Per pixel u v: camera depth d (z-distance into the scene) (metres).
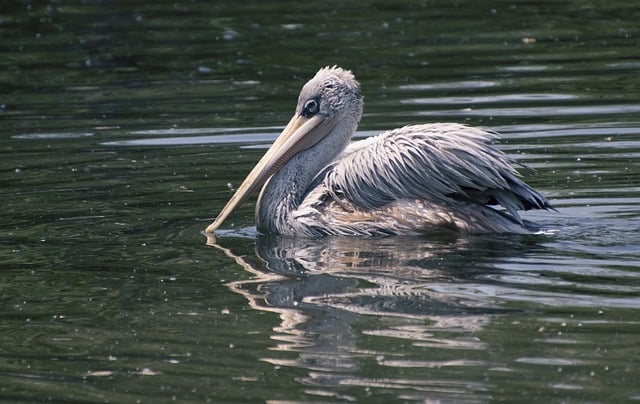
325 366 8.77
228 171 15.20
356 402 8.11
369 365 8.73
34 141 16.97
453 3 25.91
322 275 11.02
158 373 8.77
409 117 17.38
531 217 12.84
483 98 18.45
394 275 10.89
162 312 10.09
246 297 10.42
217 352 9.13
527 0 25.78
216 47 22.59
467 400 8.08
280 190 13.06
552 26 23.38
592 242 11.72
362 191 12.67
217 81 20.36
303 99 13.59
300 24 24.22
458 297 10.16
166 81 20.50
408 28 23.61
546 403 7.99
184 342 9.37
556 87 19.00
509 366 8.62
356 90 13.62
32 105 19.20
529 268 10.93
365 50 21.91
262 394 8.30
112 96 19.61
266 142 16.55
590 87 18.94
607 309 9.74
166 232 12.78
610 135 16.14
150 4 26.33
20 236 12.63
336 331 9.47
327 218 12.66
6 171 15.41
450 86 19.30
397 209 12.46
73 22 24.75
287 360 8.91
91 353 9.23
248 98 19.14
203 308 10.16
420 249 11.78
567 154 15.28
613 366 8.58
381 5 25.88
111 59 22.02
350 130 13.62
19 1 26.55
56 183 14.80
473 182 12.30
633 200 13.22
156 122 17.81
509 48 21.78
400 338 9.24
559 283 10.45
